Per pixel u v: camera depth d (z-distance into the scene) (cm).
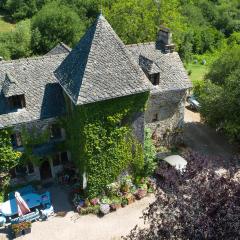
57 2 8562
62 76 3238
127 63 3122
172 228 1788
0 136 3259
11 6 9838
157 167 3703
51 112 3400
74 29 7400
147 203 3428
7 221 3216
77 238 3064
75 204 3362
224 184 1978
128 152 3422
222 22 10750
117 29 6106
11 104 3275
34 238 3059
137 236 1959
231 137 4212
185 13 10156
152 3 6256
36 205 3275
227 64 4412
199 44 9000
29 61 3494
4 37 7206
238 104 3928
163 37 4053
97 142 3197
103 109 3069
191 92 5441
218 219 1716
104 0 7912
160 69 3741
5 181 3478
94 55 3014
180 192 1975
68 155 3691
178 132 4234
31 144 3444
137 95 3172
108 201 3400
